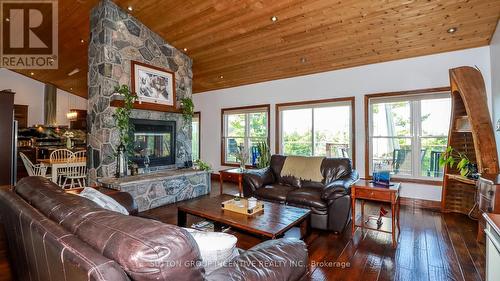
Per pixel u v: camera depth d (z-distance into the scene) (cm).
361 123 482
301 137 565
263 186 380
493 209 247
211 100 719
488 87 376
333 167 373
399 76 445
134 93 423
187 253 82
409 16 343
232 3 377
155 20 450
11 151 416
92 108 425
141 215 259
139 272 75
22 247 129
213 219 254
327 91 522
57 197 134
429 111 428
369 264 236
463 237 293
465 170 343
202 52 527
